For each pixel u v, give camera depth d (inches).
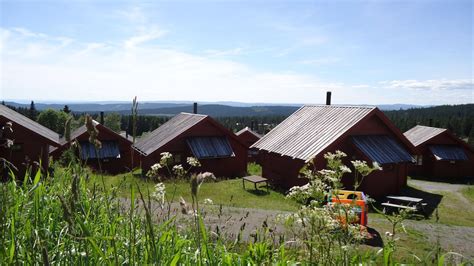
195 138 998.4
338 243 117.0
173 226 135.3
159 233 128.0
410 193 812.6
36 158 738.2
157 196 112.3
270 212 470.9
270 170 893.2
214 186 738.8
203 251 118.0
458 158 1249.4
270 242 146.0
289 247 145.8
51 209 134.0
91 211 129.6
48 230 112.9
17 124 710.5
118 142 1240.8
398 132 804.0
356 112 806.5
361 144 758.5
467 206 713.6
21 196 134.7
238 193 679.1
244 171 1069.1
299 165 756.0
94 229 117.3
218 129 1029.8
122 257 107.0
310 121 900.6
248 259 120.5
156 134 1189.1
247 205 542.9
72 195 80.3
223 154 977.5
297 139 837.8
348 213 128.1
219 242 134.6
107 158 1173.7
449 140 1302.9
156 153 960.9
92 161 1138.0
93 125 87.2
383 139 795.4
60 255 102.0
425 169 1305.4
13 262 90.4
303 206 123.7
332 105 911.7
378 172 751.1
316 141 777.6
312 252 119.3
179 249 111.1
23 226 117.3
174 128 1100.5
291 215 134.2
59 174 166.6
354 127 767.1
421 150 1298.0
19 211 131.2
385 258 109.6
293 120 972.6
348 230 122.2
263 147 908.0
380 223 490.0
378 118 796.6
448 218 592.7
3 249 92.4
